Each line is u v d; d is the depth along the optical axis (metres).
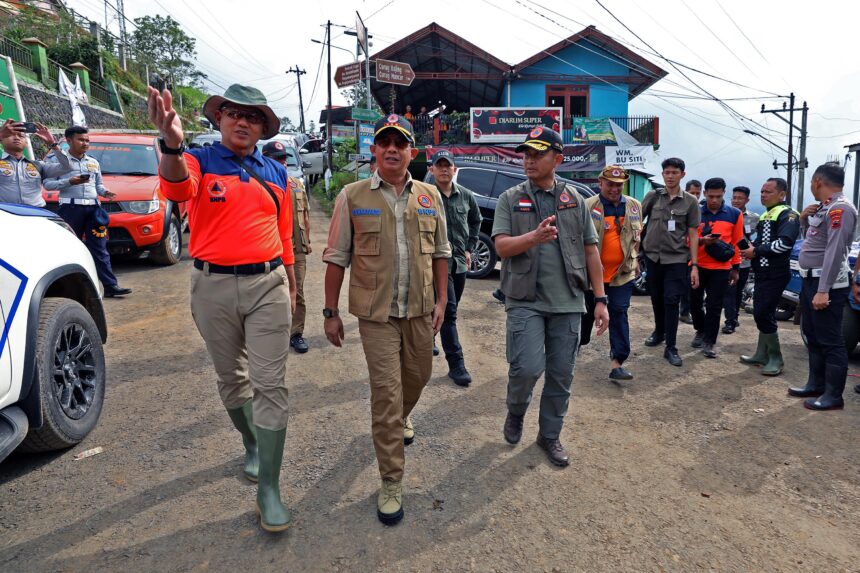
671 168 4.76
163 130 1.98
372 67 19.73
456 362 4.16
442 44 19.03
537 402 3.85
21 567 2.10
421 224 2.55
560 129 17.61
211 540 2.29
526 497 2.67
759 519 2.56
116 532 2.32
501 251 2.89
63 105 15.16
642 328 6.04
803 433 3.47
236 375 2.55
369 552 2.25
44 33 19.56
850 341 4.93
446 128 18.41
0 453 2.29
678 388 4.23
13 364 2.47
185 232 10.06
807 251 3.96
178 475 2.76
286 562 2.17
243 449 3.04
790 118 25.67
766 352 4.81
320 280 7.49
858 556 2.31
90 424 3.12
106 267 6.16
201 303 2.38
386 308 2.46
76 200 5.79
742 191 6.87
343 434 3.25
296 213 4.55
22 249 2.70
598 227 4.09
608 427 3.50
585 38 19.00
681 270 4.77
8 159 4.89
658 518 2.54
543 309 2.91
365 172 20.17
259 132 2.41
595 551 2.30
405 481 2.79
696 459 3.11
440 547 2.29
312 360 4.50
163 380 3.95
